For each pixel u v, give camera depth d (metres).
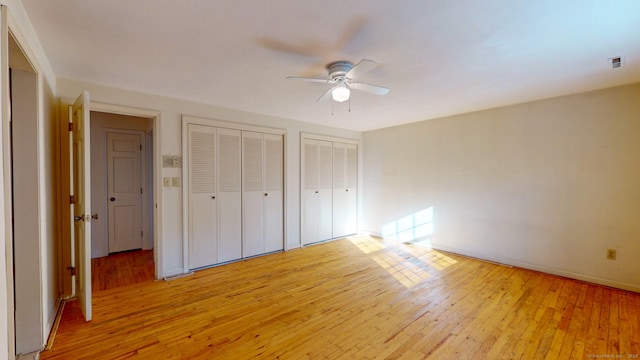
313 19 1.72
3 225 1.26
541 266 3.57
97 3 1.56
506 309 2.60
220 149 3.84
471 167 4.18
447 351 1.99
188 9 1.62
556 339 2.13
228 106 3.81
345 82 2.46
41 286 1.97
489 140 3.98
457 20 1.73
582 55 2.22
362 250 4.61
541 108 3.52
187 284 3.20
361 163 5.80
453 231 4.40
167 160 3.39
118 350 2.00
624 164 3.01
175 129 3.45
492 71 2.56
